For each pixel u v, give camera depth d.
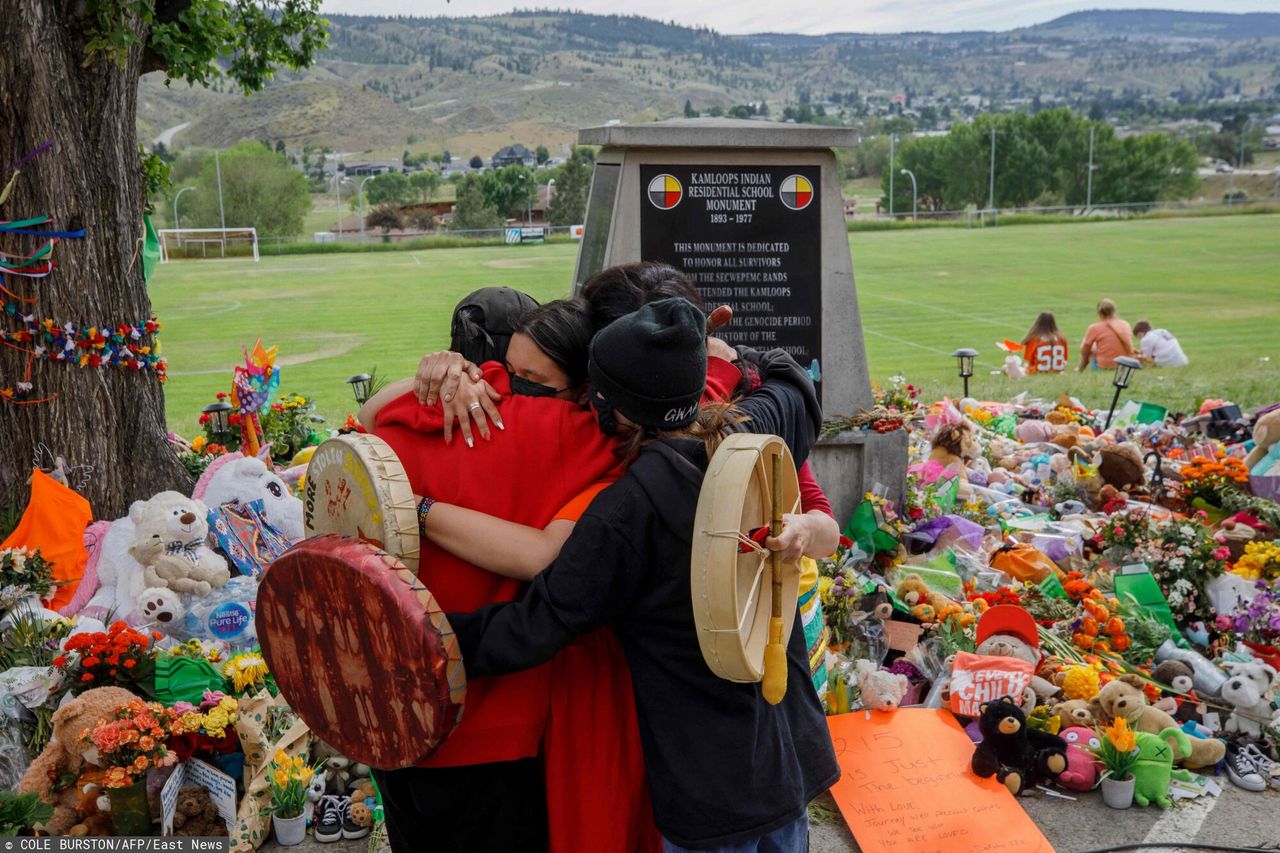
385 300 33.91
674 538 2.35
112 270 6.32
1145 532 6.16
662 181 5.79
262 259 54.41
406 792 2.60
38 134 5.96
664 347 2.34
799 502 2.66
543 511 2.42
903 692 4.58
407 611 2.20
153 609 4.95
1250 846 3.90
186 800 3.96
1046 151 100.81
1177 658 5.00
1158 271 37.34
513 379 2.63
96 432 6.27
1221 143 133.38
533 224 89.44
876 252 46.50
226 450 7.50
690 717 2.41
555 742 2.54
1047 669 4.74
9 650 4.65
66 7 5.98
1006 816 3.98
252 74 9.55
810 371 6.06
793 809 2.49
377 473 2.31
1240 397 12.26
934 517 6.20
